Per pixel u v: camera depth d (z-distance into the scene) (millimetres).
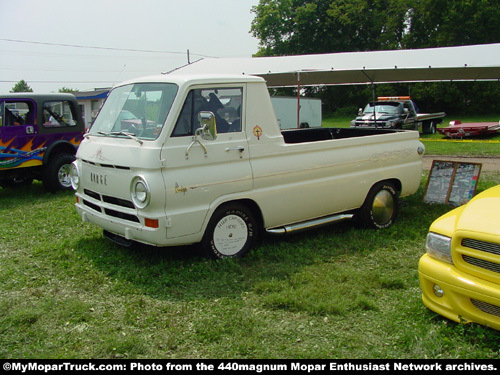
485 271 3549
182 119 5074
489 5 42750
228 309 4312
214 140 5242
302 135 8328
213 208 5223
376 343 3686
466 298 3652
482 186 9852
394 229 6832
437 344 3564
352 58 11469
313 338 3789
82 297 4672
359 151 6566
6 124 9828
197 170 5121
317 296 4504
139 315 4234
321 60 11695
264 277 5078
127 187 5102
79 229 7176
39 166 10398
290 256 5645
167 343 3711
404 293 4637
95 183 5699
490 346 3533
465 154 16094
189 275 5043
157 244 4957
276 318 4145
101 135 5789
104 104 6211
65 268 5480
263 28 53688
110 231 5637
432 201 8508
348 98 51469
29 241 6609
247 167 5477
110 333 3902
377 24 50344
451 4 43125
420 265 3988
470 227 3658
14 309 4395
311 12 51625
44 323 4113
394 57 11039
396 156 7023
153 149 4879
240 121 5492
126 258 5680
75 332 3947
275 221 5844
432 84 41656
